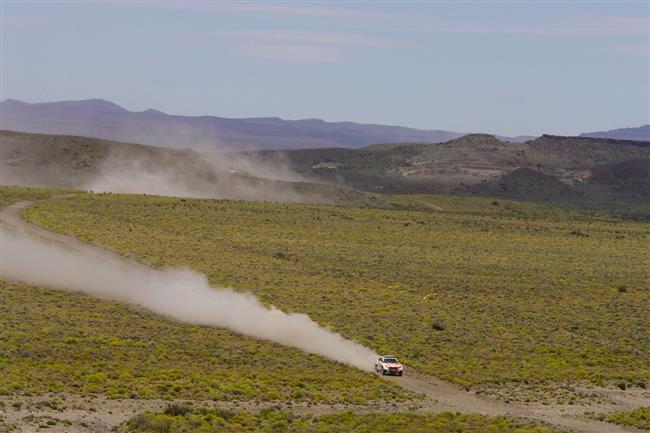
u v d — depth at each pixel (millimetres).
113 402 172125
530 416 191625
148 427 152500
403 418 175375
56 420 153000
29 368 193875
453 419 179750
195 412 165625
